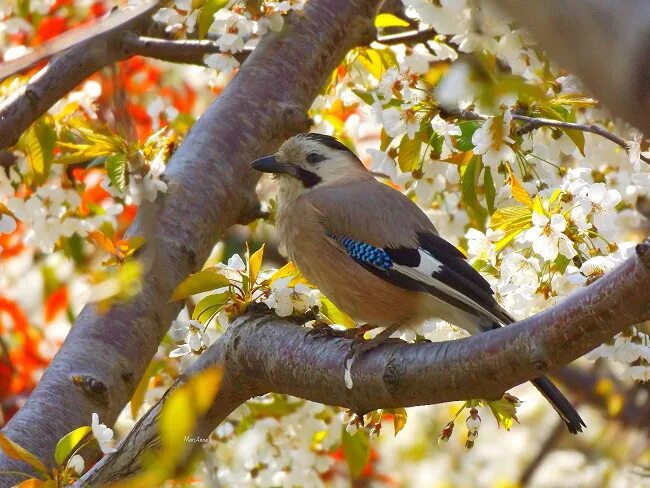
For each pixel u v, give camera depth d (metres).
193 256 9.27
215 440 10.62
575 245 8.13
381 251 9.23
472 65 5.38
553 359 6.26
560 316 6.16
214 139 9.90
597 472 15.02
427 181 9.52
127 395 8.66
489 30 8.41
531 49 8.59
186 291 7.55
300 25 10.45
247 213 9.99
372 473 12.70
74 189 10.39
